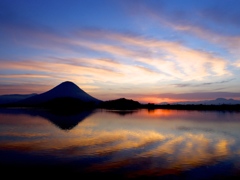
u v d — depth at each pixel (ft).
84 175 65.00
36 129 174.50
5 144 111.45
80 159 81.51
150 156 86.02
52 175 64.90
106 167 72.18
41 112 451.12
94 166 73.36
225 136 136.36
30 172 67.41
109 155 87.40
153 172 67.82
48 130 168.14
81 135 142.20
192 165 74.64
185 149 98.32
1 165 74.28
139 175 65.21
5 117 309.42
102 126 194.80
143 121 246.88
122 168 71.20
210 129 171.83
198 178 63.16
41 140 123.34
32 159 81.61
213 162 78.02
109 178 62.75
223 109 587.27
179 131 160.45
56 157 84.74
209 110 542.16
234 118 288.71
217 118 286.46
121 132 156.25
